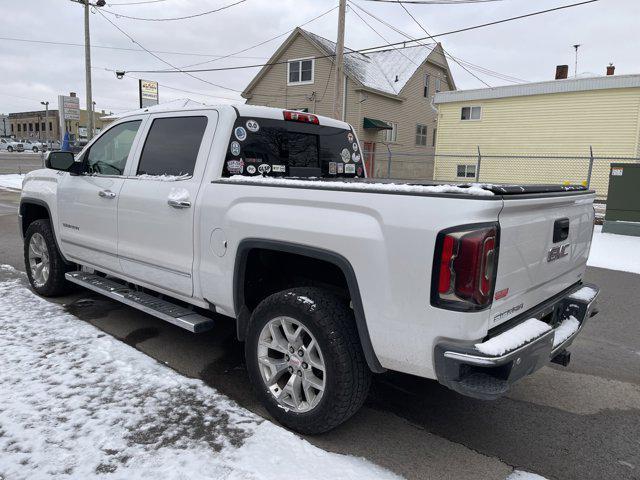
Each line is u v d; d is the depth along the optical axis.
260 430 2.94
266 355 3.10
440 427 3.12
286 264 3.44
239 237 3.14
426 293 2.37
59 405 3.14
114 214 4.14
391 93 27.98
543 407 3.42
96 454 2.66
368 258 2.55
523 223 2.54
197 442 2.80
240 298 3.24
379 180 3.75
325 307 2.76
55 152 4.43
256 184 3.11
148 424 2.96
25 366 3.66
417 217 2.39
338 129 4.58
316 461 2.67
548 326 2.66
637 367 4.15
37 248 5.42
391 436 2.98
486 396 2.28
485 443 2.95
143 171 4.02
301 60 27.03
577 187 3.19
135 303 3.94
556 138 20.94
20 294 5.48
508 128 22.20
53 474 2.49
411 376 3.85
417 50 31.41
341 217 2.68
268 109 3.88
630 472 2.71
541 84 20.81
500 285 2.42
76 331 4.37
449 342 2.35
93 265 4.59
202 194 3.42
